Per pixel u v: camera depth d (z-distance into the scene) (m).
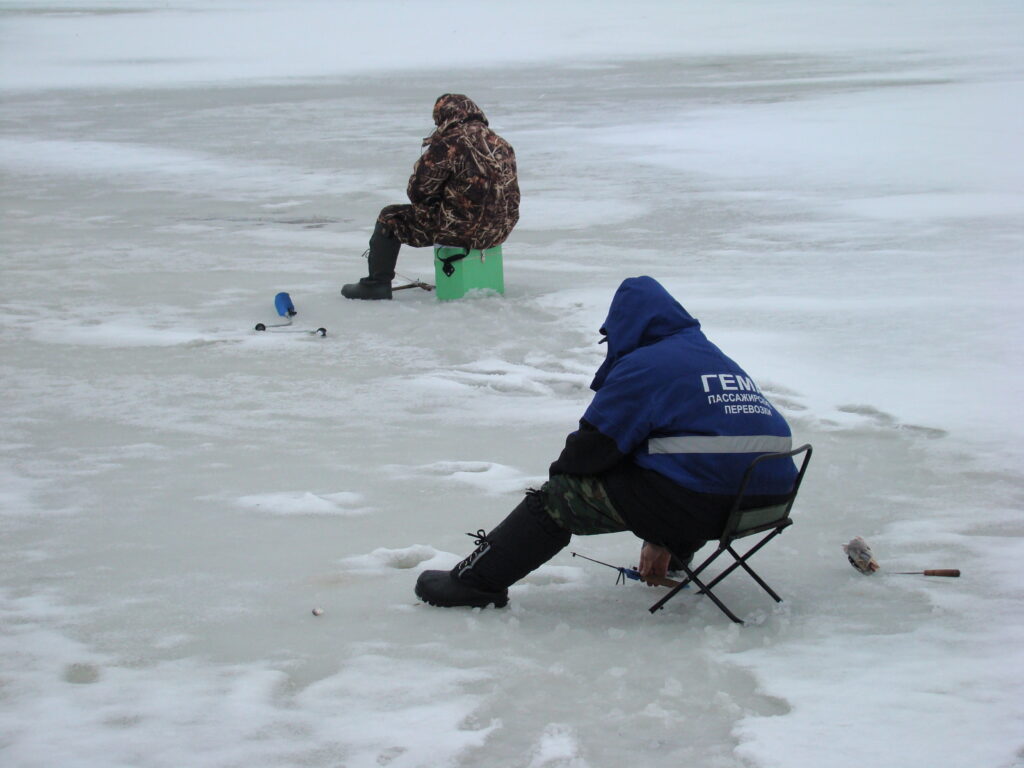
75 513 5.33
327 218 14.52
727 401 3.93
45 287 10.52
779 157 18.36
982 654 3.65
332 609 4.21
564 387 7.35
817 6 68.19
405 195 16.11
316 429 6.60
